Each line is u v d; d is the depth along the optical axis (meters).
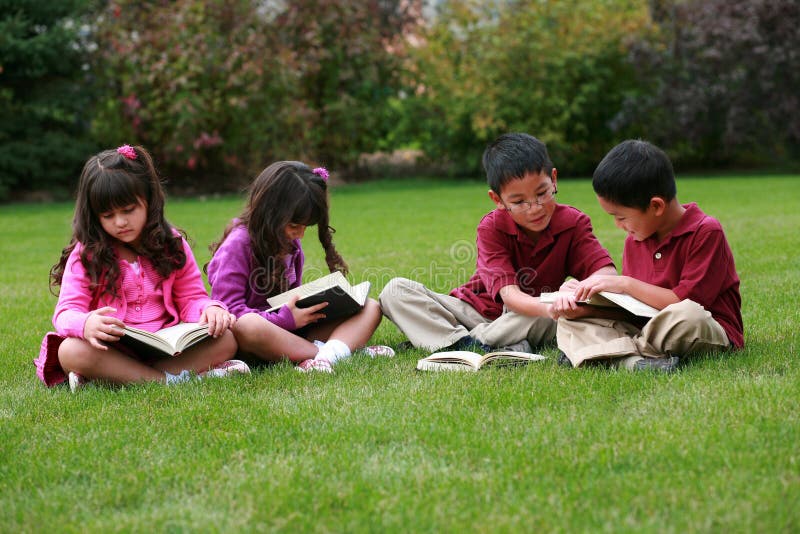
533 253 3.56
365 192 14.09
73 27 13.46
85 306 3.13
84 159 14.03
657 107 16.05
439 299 3.68
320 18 15.09
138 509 1.96
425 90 16.78
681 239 3.13
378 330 4.09
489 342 3.52
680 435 2.22
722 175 16.27
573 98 16.62
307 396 2.78
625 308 3.00
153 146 14.66
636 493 1.90
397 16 17.30
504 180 3.28
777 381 2.63
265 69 14.03
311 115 14.97
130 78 13.67
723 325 3.14
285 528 1.81
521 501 1.89
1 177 13.17
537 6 16.59
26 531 1.85
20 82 13.37
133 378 3.05
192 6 13.55
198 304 3.31
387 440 2.33
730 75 15.67
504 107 16.36
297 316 3.34
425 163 17.66
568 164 16.89
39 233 9.12
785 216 8.26
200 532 1.81
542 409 2.52
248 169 15.02
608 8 17.00
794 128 15.33
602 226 8.19
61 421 2.61
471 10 16.67
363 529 1.78
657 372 2.88
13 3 12.85
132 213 3.14
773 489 1.86
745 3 15.24
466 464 2.12
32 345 3.90
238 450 2.29
